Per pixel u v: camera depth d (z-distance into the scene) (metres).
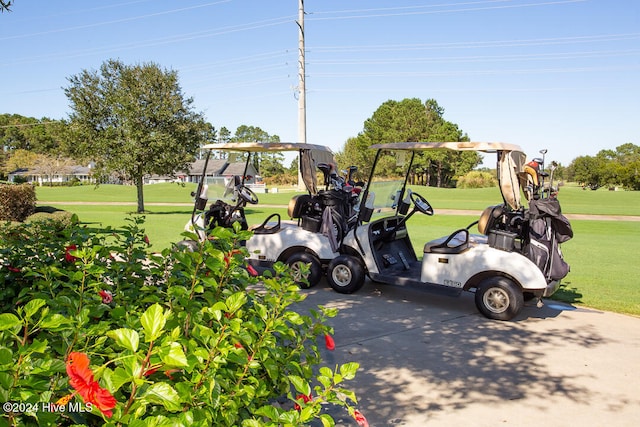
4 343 1.54
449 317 5.09
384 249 5.98
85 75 19.48
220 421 1.67
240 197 6.33
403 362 3.86
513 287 4.86
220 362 1.69
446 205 24.08
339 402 1.80
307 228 6.07
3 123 95.00
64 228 3.22
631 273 7.50
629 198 31.09
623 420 3.01
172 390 1.40
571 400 3.26
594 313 5.32
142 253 2.91
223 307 1.80
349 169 7.06
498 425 2.92
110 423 1.33
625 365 3.86
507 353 4.09
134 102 19.08
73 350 1.71
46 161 70.31
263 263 6.14
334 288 5.87
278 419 1.66
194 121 20.28
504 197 4.86
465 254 5.09
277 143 5.88
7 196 13.40
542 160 5.07
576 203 28.20
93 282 2.19
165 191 36.88
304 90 27.23
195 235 2.27
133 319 1.86
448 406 3.14
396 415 3.01
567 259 8.81
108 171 18.94
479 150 4.91
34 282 2.53
